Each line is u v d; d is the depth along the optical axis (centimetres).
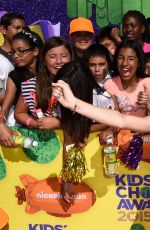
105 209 458
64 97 324
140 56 492
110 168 439
